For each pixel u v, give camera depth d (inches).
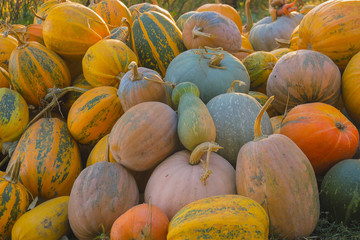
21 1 232.7
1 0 231.1
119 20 165.2
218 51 128.4
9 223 100.4
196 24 137.0
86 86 139.2
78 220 94.1
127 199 96.3
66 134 120.8
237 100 107.2
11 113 122.3
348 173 102.3
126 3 262.4
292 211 89.7
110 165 100.1
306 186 90.7
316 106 113.3
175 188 93.7
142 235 82.9
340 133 108.4
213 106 108.4
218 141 105.1
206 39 135.8
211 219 79.0
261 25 199.3
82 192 95.3
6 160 128.4
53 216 99.1
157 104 104.0
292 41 162.9
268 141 92.5
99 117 119.5
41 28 150.6
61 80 133.0
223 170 98.0
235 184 97.6
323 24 131.3
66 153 116.1
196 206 83.0
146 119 100.0
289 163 90.2
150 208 85.4
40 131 118.1
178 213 84.7
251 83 146.3
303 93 119.0
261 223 80.0
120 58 127.7
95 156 116.0
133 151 98.8
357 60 124.1
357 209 100.1
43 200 114.0
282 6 195.3
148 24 141.8
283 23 192.4
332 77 119.4
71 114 121.1
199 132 94.8
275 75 123.4
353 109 124.4
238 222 78.4
